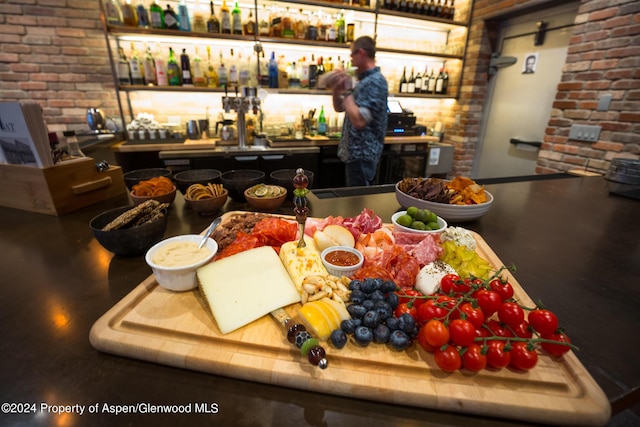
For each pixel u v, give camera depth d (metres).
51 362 0.51
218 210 1.16
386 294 0.59
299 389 0.49
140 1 2.53
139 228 0.77
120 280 0.73
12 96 2.57
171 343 0.54
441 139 3.79
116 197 1.25
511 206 1.31
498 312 0.54
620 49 1.98
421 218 0.91
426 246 0.76
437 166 3.43
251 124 2.84
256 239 0.76
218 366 0.50
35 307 0.63
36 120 0.96
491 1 2.97
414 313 0.55
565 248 0.94
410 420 0.45
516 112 3.07
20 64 2.51
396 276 0.68
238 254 0.68
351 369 0.50
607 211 1.26
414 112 3.75
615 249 0.94
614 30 2.00
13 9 2.38
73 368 0.50
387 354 0.52
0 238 0.91
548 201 1.38
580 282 0.76
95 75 2.67
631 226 1.11
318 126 3.10
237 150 2.51
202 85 2.71
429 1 3.16
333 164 2.84
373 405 0.47
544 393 0.47
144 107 2.81
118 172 1.27
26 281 0.72
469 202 1.07
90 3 2.50
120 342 0.53
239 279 0.63
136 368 0.51
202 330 0.56
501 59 3.12
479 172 3.56
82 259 0.81
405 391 0.46
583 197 1.44
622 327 0.61
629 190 1.52
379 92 1.98
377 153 2.18
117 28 2.35
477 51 3.20
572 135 2.32
